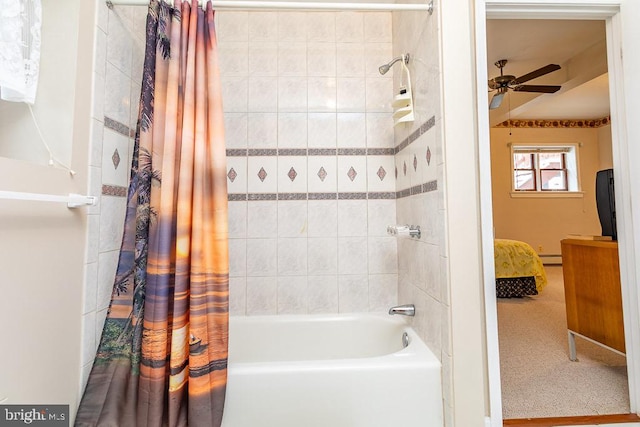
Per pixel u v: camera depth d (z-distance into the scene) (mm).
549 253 5418
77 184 1119
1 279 839
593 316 1870
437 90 1293
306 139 2041
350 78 2068
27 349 920
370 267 2023
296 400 1199
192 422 1118
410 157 1707
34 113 1076
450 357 1187
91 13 1186
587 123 5527
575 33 2578
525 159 5637
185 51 1285
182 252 1178
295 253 2006
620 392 1627
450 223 1210
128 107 1435
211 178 1263
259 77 2041
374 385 1225
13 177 865
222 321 1226
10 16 822
